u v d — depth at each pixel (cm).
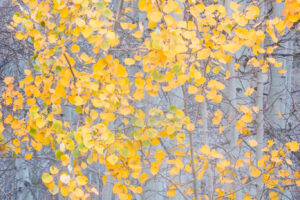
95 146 181
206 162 249
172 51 172
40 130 217
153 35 169
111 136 181
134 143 203
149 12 176
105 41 185
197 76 199
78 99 193
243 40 213
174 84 204
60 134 198
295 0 162
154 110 211
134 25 207
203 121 298
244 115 260
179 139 222
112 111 203
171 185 263
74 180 187
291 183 271
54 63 199
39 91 221
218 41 194
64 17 190
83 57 205
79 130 184
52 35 196
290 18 169
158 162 223
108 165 210
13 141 269
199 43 192
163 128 208
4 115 309
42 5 204
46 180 185
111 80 203
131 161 204
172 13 272
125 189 215
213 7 200
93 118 202
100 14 185
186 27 189
